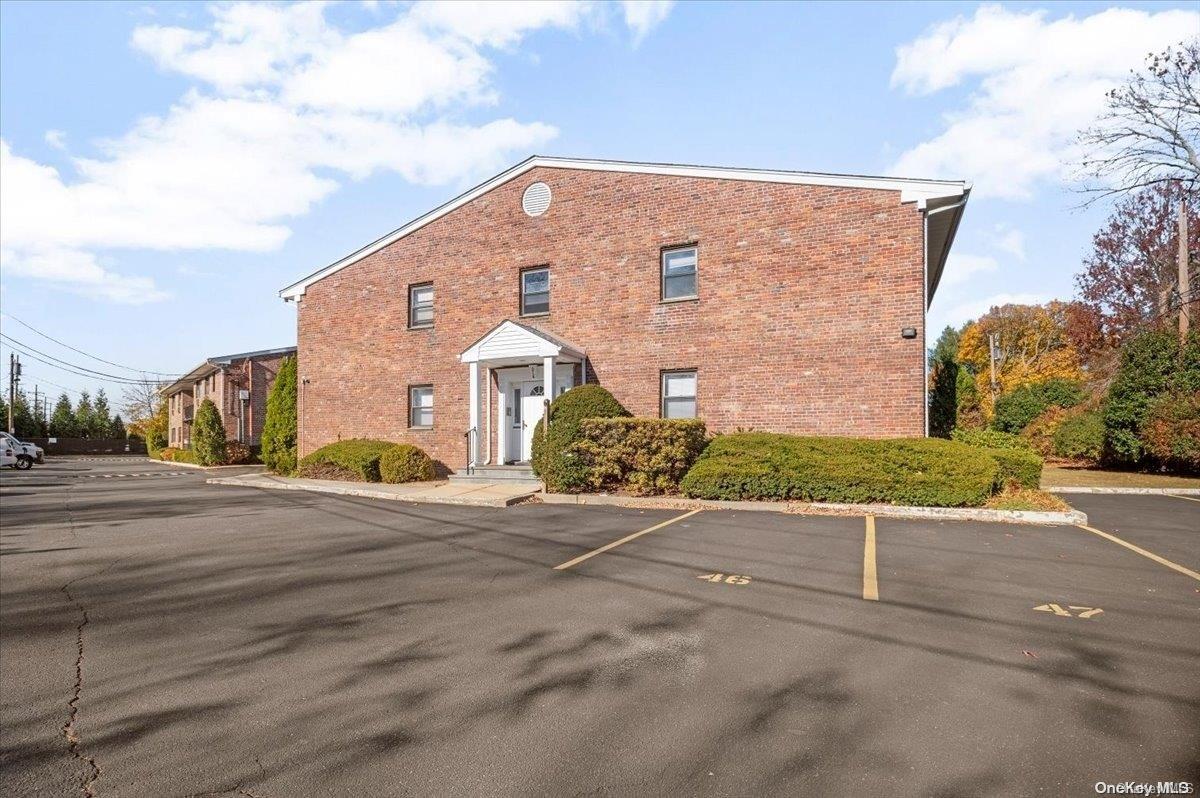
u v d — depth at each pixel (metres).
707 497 12.46
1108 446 21.45
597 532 9.30
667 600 5.76
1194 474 19.20
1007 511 10.38
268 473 22.39
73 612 5.70
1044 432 27.17
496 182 17.73
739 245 14.79
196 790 2.91
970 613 5.29
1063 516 10.05
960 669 4.12
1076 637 4.70
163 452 44.31
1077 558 7.37
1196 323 21.20
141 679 4.20
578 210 16.66
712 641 4.69
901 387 13.19
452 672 4.21
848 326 13.70
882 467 11.55
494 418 17.73
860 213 13.71
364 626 5.19
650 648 4.57
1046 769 2.97
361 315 19.81
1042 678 3.97
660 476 12.95
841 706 3.62
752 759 3.08
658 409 15.47
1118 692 3.77
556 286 16.81
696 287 15.27
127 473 28.03
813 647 4.55
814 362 13.95
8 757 3.22
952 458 11.19
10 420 58.16
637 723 3.46
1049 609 5.39
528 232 17.30
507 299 17.50
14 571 7.28
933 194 13.15
